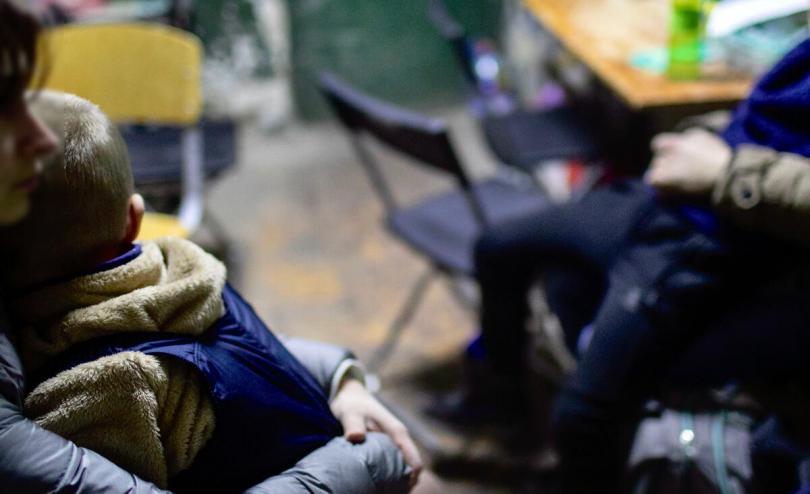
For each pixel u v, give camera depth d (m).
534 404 2.17
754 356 1.48
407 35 4.55
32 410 0.80
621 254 1.62
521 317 1.97
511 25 3.82
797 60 1.43
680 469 1.44
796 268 1.44
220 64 4.48
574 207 1.80
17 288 0.85
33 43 0.72
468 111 4.59
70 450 0.77
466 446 2.17
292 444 0.91
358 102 2.04
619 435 1.57
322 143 4.25
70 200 0.82
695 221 1.49
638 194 1.73
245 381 0.87
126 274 0.85
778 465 1.36
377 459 0.97
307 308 2.83
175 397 0.82
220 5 4.38
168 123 2.32
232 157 2.34
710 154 1.49
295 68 4.47
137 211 0.90
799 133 1.42
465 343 2.61
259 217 3.49
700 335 1.51
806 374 1.44
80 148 0.82
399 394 2.38
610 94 2.54
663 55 2.18
